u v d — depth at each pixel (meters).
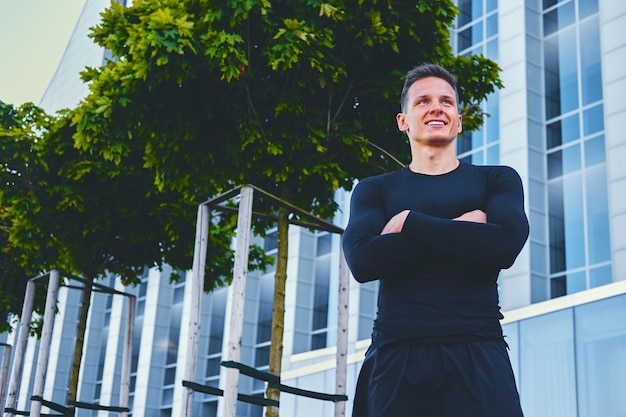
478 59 9.37
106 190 11.49
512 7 27.17
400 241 1.92
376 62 8.97
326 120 8.70
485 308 1.91
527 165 24.80
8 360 14.73
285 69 7.77
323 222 8.34
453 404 1.83
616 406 16.55
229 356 6.96
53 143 11.73
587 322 17.56
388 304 1.97
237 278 7.18
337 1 8.27
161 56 7.57
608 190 22.58
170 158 8.72
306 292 30.94
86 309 11.94
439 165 2.16
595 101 24.39
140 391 36.97
